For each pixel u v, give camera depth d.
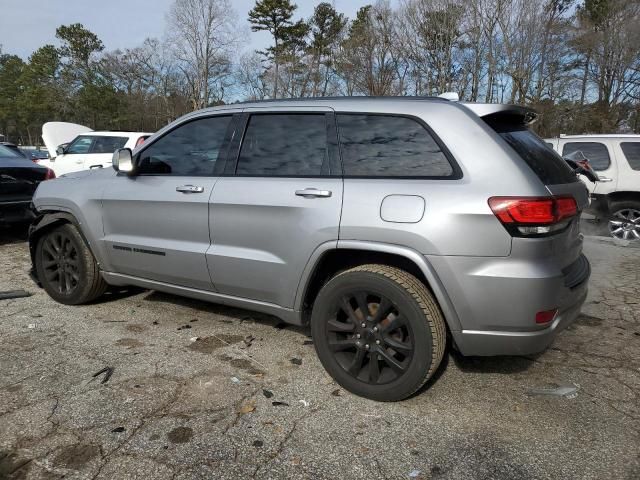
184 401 2.86
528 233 2.52
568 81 31.52
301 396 2.94
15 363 3.30
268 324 4.05
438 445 2.50
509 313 2.57
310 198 3.00
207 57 47.88
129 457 2.38
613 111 31.67
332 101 3.18
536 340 2.62
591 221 8.22
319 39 46.50
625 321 4.20
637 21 29.97
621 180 7.85
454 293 2.62
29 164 7.08
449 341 3.49
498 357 3.47
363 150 2.97
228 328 3.96
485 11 28.84
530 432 2.61
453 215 2.59
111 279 4.19
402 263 2.89
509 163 2.61
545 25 28.45
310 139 3.16
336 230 2.89
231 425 2.64
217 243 3.44
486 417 2.75
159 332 3.86
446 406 2.86
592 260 6.50
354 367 2.93
